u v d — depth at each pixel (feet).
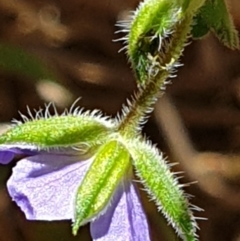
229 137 0.22
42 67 0.21
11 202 0.21
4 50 0.20
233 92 0.22
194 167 0.21
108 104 0.22
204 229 0.21
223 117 0.22
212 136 0.22
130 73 0.22
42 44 0.22
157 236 0.20
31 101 0.21
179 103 0.22
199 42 0.22
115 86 0.22
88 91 0.22
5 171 0.19
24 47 0.21
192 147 0.21
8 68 0.20
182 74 0.22
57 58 0.22
